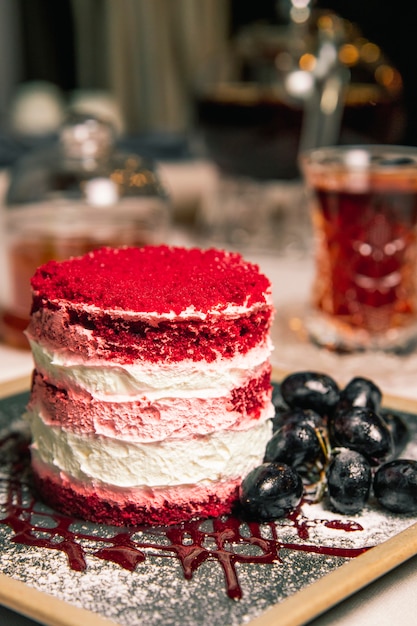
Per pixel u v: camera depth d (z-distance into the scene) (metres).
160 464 0.37
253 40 0.73
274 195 0.84
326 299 0.57
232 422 0.38
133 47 1.37
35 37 1.48
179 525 0.38
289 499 0.37
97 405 0.37
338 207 0.54
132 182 0.63
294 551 0.35
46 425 0.39
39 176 0.61
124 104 1.40
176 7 1.36
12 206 0.60
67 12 1.45
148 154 0.96
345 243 0.54
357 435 0.39
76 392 0.38
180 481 0.38
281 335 0.58
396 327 0.56
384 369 0.52
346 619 0.33
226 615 0.32
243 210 0.85
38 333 0.39
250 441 0.39
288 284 0.72
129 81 1.39
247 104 0.70
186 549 0.36
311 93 0.69
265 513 0.37
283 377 0.48
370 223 0.54
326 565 0.35
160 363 0.37
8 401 0.47
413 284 0.56
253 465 0.39
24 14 1.47
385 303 0.55
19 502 0.39
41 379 0.39
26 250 0.57
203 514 0.38
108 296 0.37
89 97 1.15
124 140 0.98
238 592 0.33
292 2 0.75
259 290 0.38
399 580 0.35
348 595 0.33
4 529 0.37
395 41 1.22
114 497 0.38
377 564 0.34
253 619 0.32
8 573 0.34
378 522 0.37
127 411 0.37
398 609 0.34
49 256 0.57
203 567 0.35
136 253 0.42
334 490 0.38
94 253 0.42
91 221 0.58
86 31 1.40
